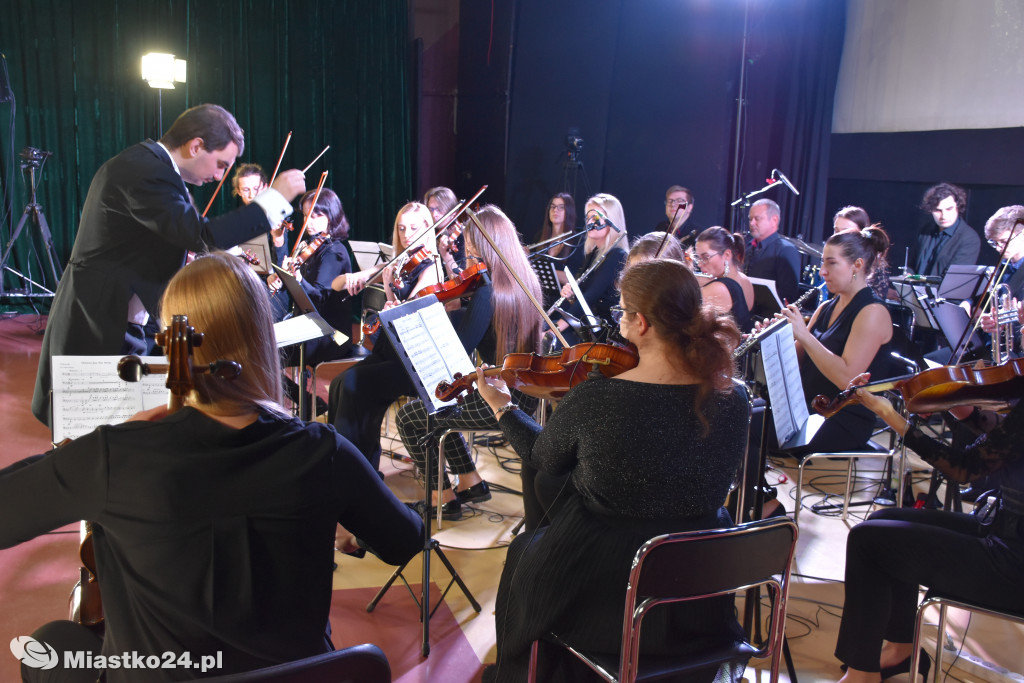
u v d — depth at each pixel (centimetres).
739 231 619
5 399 429
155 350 268
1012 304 274
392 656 222
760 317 412
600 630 161
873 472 375
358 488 124
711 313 161
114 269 243
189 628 111
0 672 203
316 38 680
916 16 573
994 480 219
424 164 757
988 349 353
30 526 112
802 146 644
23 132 619
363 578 264
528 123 652
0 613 233
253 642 112
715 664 160
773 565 157
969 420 218
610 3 625
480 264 290
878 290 384
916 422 303
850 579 198
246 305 119
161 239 247
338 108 698
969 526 194
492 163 682
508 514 317
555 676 182
